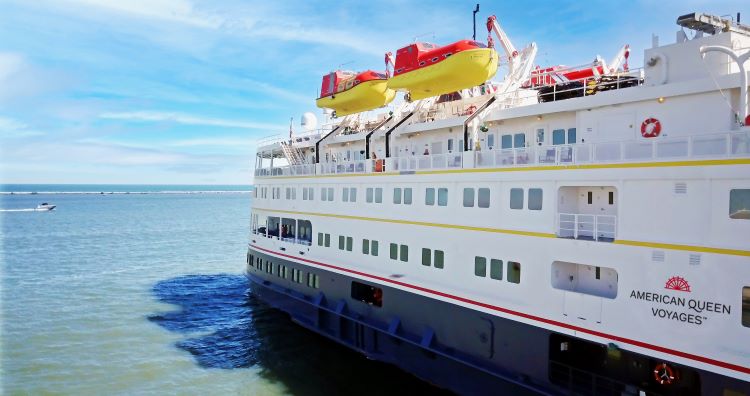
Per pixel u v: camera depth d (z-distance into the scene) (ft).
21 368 78.95
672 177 44.91
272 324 100.68
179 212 464.24
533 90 70.95
